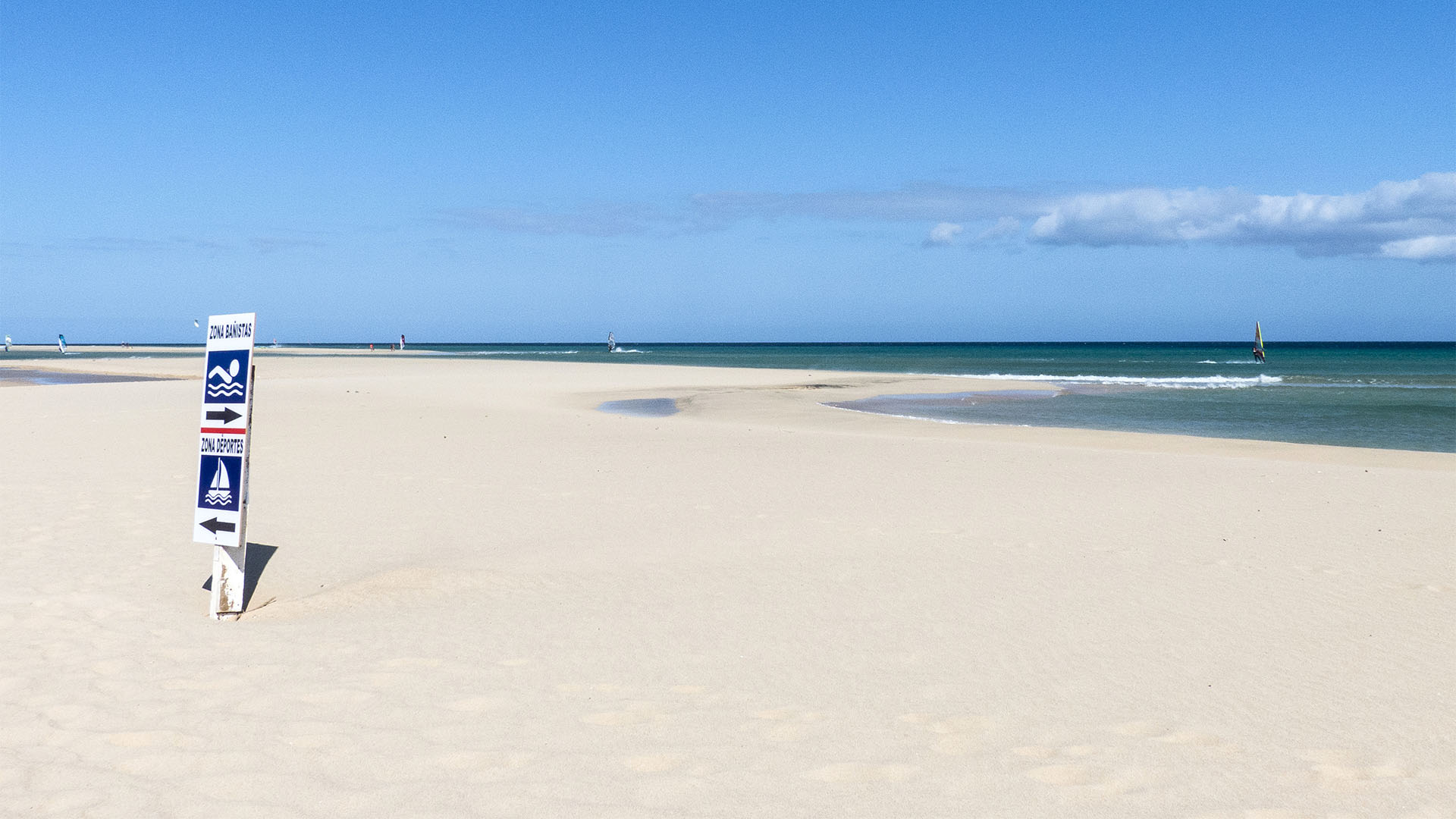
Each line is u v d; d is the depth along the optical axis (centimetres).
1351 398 3841
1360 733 464
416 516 1056
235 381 689
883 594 730
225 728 463
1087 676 546
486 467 1428
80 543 890
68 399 2759
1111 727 471
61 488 1185
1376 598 713
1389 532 959
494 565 828
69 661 567
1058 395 3953
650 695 515
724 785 404
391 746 442
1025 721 478
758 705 499
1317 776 416
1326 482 1303
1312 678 542
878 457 1575
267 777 409
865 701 506
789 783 407
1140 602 703
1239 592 730
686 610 685
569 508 1108
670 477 1347
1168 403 3559
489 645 604
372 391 3406
